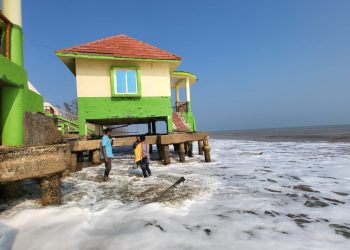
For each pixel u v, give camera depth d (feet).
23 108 18.30
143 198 19.97
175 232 13.84
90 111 36.09
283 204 19.07
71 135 49.60
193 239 13.07
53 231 13.58
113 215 16.24
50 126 23.22
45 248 11.97
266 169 35.09
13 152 14.94
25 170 15.47
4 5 18.86
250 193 22.08
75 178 27.81
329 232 14.15
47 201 17.29
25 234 13.26
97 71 36.73
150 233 13.57
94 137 43.01
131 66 37.73
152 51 39.65
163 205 17.95
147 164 28.63
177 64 40.55
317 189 23.67
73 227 14.03
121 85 37.22
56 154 17.25
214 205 18.61
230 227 14.66
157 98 39.09
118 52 37.11
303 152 61.11
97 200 19.58
